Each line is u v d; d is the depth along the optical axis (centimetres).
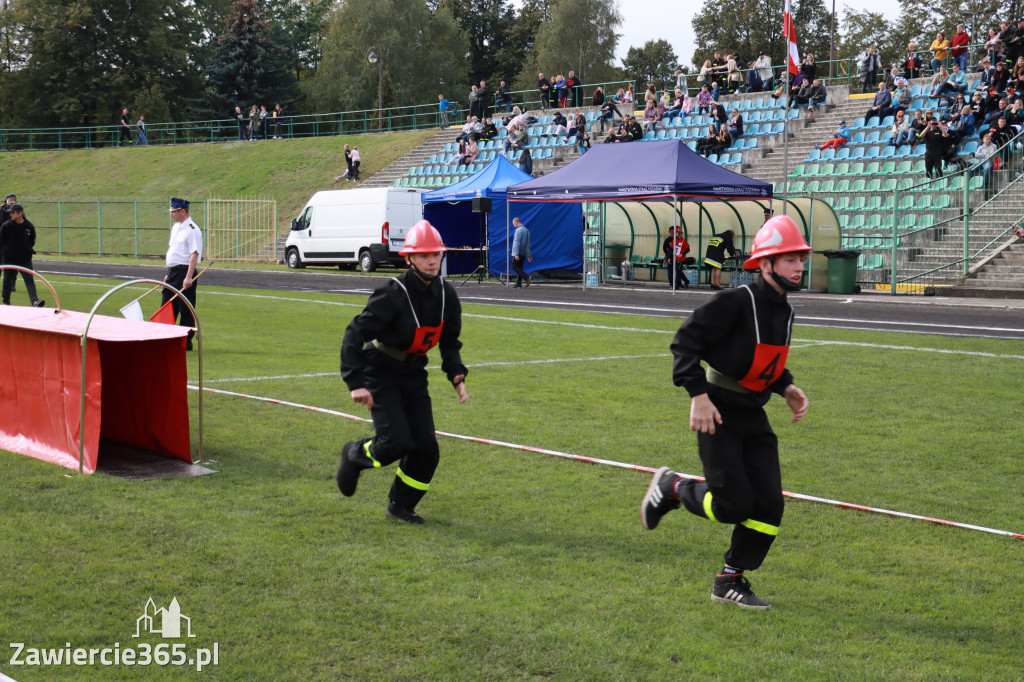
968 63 3491
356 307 1870
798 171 2950
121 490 601
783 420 830
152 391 695
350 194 3169
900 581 459
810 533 529
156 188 5078
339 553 488
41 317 740
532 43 8694
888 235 2553
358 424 798
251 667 361
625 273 2756
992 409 873
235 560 475
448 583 448
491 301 2070
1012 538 521
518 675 357
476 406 887
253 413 839
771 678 356
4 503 568
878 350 1266
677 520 552
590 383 1013
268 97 7056
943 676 359
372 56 6562
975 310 1858
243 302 1966
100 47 7325
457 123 5528
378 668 361
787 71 2334
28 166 5672
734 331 415
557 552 495
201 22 8094
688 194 2239
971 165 2491
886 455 705
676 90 3731
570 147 3706
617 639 388
